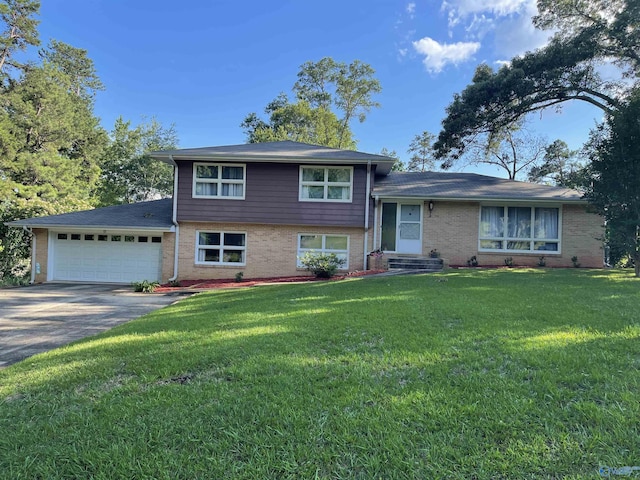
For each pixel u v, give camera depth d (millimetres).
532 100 19766
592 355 3732
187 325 5863
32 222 14188
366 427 2537
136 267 14852
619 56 18688
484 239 14375
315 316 5930
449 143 21125
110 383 3525
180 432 2559
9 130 25172
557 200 13570
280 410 2805
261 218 14328
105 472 2164
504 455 2186
